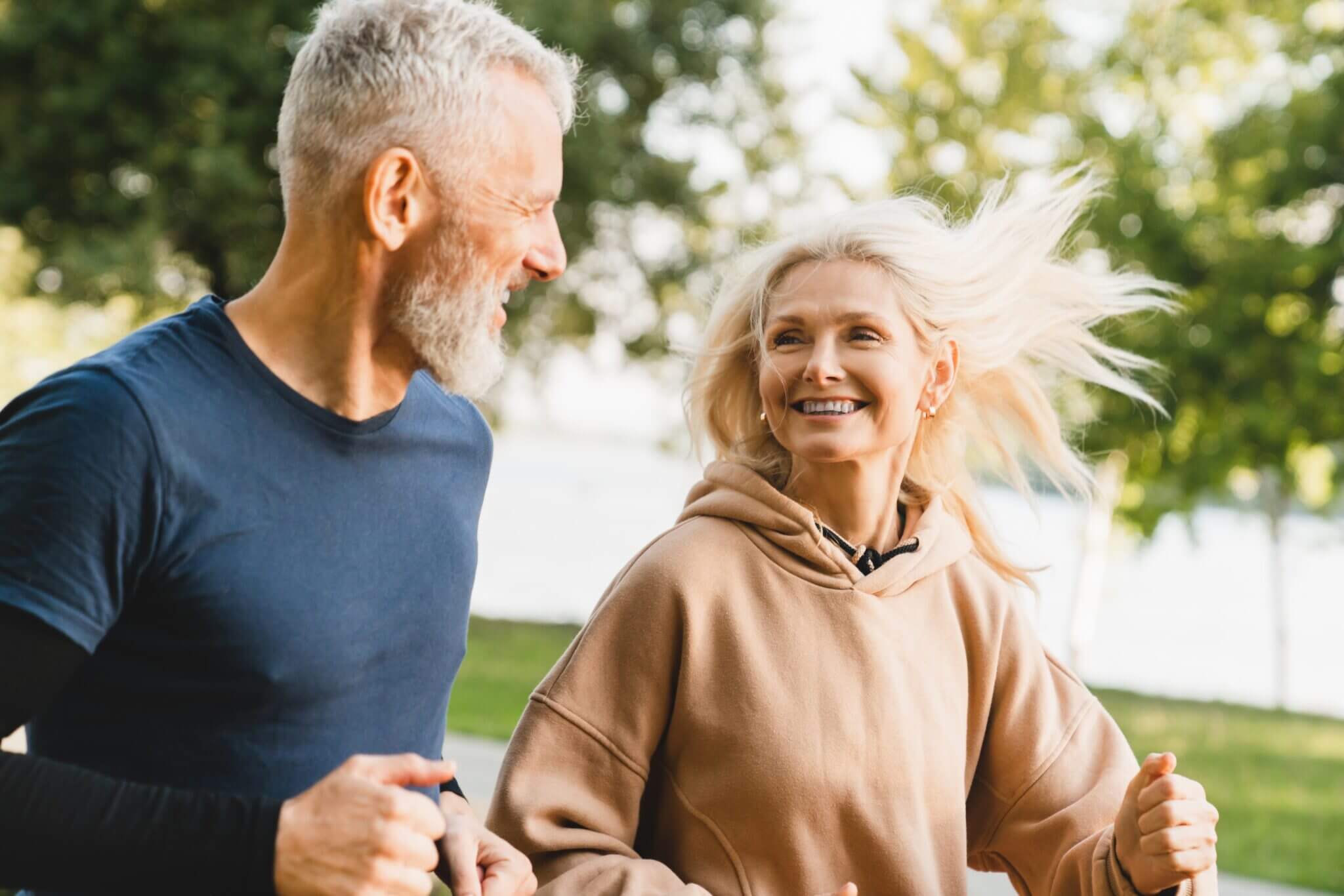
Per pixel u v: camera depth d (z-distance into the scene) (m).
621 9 12.45
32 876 1.23
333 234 1.43
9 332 17.64
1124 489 12.83
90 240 10.40
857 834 1.80
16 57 10.63
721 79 13.08
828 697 1.83
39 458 1.29
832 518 1.97
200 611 1.36
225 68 10.17
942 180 10.83
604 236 12.94
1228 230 10.85
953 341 1.97
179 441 1.35
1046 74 11.51
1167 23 11.80
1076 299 2.13
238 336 1.43
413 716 1.56
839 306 1.87
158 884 1.23
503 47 1.46
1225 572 29.14
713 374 2.06
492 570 18.72
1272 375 10.89
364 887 1.23
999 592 2.04
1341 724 8.42
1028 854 1.93
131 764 1.39
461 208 1.42
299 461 1.43
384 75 1.40
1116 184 10.72
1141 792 1.71
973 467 2.25
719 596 1.88
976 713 1.97
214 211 10.34
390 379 1.51
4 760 1.23
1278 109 11.20
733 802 1.80
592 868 1.74
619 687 1.86
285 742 1.43
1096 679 13.92
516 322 12.37
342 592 1.45
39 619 1.25
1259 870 4.85
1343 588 26.20
